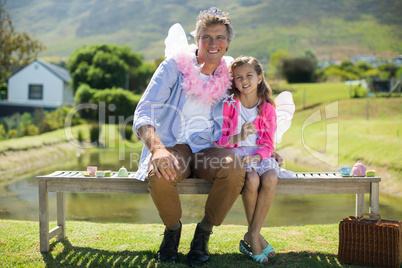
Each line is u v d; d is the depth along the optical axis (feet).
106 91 56.18
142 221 14.53
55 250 8.66
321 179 8.52
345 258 7.98
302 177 8.60
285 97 9.71
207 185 8.36
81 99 55.83
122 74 67.15
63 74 74.28
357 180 8.55
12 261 7.95
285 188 8.63
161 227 10.98
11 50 68.13
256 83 8.68
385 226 7.64
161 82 8.24
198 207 17.20
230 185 7.52
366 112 45.55
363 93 60.23
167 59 8.64
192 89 8.37
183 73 8.46
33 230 10.25
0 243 9.05
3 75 71.20
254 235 8.06
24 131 43.01
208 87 8.55
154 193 7.47
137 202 18.35
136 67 70.64
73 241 9.36
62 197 9.49
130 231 10.36
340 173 8.95
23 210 16.25
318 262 8.03
